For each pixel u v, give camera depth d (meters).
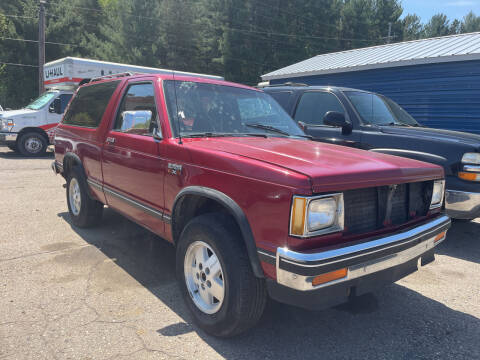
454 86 10.98
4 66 31.98
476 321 3.24
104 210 6.06
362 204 2.67
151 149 3.42
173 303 3.32
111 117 4.22
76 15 36.12
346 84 13.70
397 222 2.95
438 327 3.13
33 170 9.82
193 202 3.14
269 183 2.44
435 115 11.47
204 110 3.66
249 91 4.25
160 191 3.33
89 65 12.70
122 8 32.78
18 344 2.66
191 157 3.01
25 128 12.30
